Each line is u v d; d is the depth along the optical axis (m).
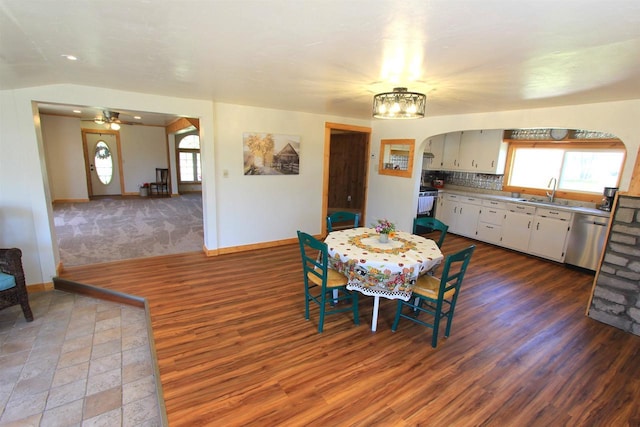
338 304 3.20
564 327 2.88
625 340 2.70
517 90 2.78
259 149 4.66
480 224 5.58
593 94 2.79
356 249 2.75
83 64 2.33
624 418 1.89
